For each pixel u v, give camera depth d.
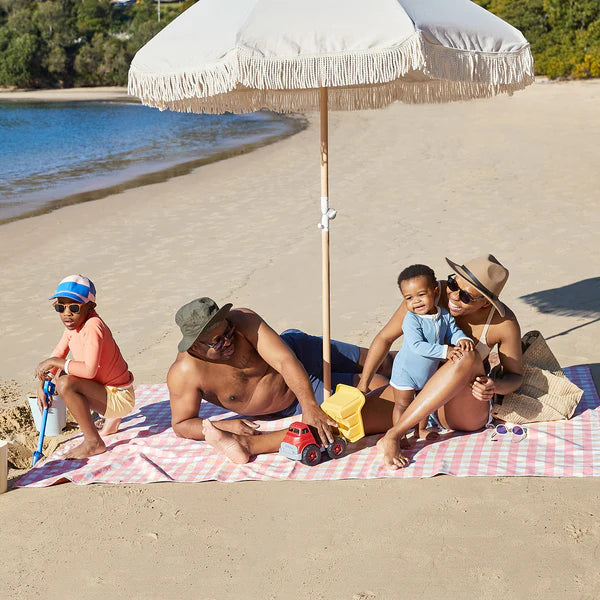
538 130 22.95
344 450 4.88
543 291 8.18
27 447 5.52
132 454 5.03
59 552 4.02
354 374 5.49
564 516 4.02
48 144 30.67
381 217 12.37
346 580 3.62
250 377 5.03
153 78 4.43
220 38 4.12
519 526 3.96
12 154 27.52
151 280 9.66
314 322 7.69
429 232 11.16
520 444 4.80
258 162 20.64
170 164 22.44
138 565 3.86
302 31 3.98
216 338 4.64
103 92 80.88
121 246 11.66
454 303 4.57
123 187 18.14
